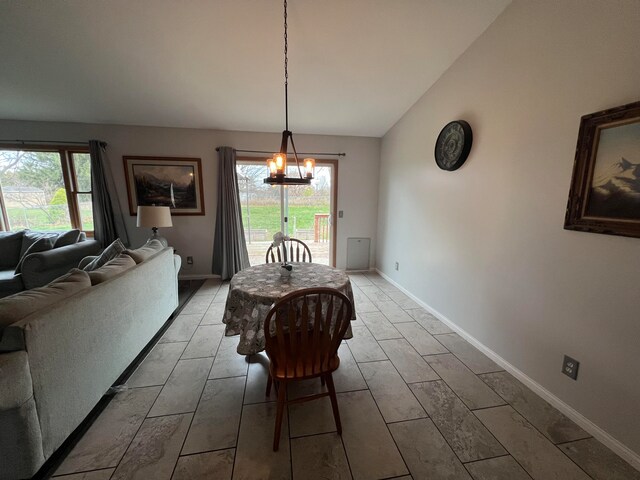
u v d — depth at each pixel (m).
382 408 1.64
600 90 1.37
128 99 3.07
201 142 3.83
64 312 1.30
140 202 3.79
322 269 2.17
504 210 1.98
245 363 2.08
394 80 2.80
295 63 2.56
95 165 3.50
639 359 1.27
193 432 1.47
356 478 1.23
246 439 1.43
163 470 1.26
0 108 3.12
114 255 2.38
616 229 1.31
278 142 3.99
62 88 2.84
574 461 1.32
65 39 2.24
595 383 1.44
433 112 2.85
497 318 2.08
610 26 1.32
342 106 3.30
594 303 1.44
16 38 2.20
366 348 2.29
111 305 1.71
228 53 2.43
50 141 3.51
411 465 1.29
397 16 2.06
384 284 3.94
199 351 2.24
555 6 1.57
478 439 1.43
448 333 2.54
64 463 1.28
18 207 3.66
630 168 1.25
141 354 2.19
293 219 4.57
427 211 2.99
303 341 1.33
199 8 1.99
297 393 1.77
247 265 4.16
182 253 4.04
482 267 2.21
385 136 4.09
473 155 2.28
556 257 1.63
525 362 1.85
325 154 4.16
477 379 1.91
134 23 2.11
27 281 2.70
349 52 2.42
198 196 3.93
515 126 1.87
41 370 1.17
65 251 2.98
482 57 2.16
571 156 1.52
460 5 1.95
